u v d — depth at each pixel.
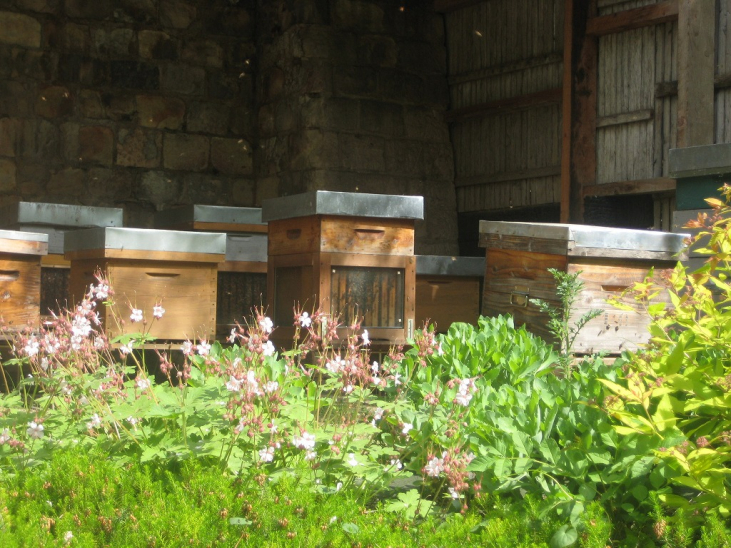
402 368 3.24
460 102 8.48
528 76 7.81
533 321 4.02
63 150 7.67
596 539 2.16
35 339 2.89
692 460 2.23
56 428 2.89
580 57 6.93
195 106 8.21
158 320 4.45
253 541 2.15
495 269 4.20
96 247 4.39
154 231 4.40
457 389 2.91
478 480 2.57
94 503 2.38
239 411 2.64
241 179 8.40
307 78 7.79
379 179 8.02
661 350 2.62
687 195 4.11
